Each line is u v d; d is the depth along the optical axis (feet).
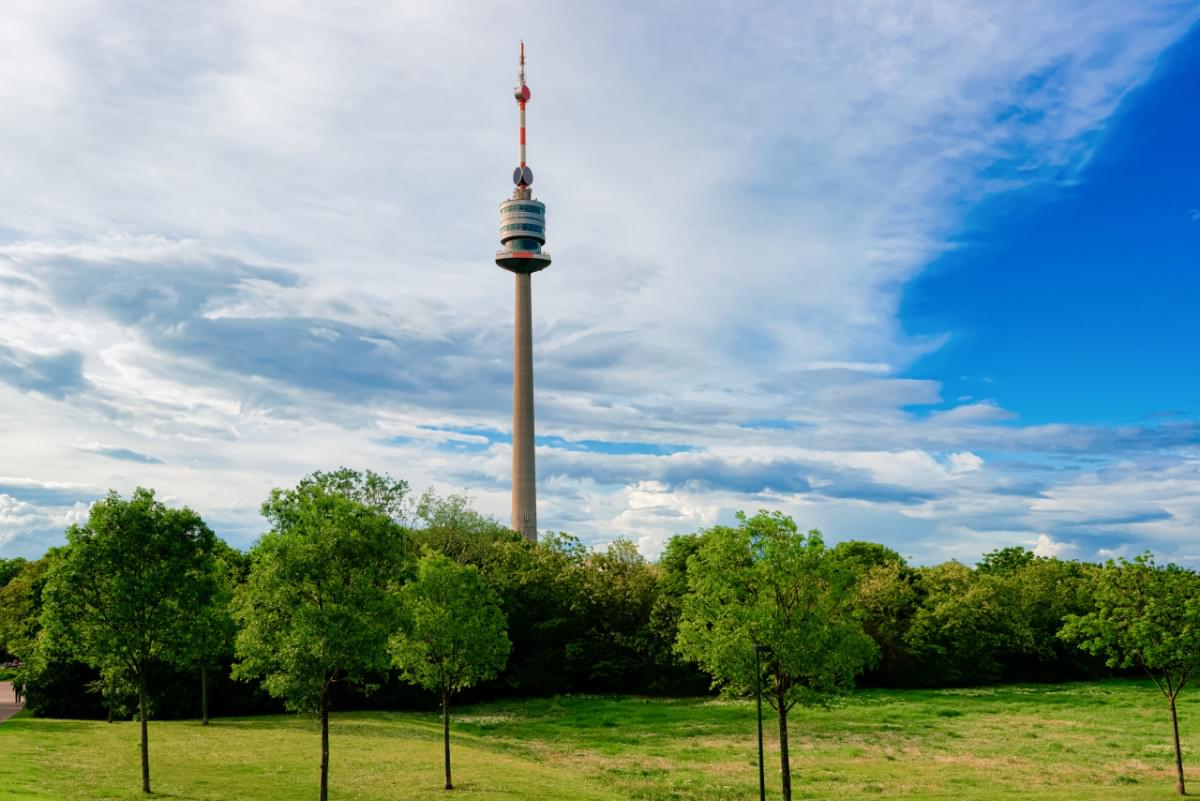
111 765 148.87
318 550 122.42
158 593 132.36
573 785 145.28
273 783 137.18
